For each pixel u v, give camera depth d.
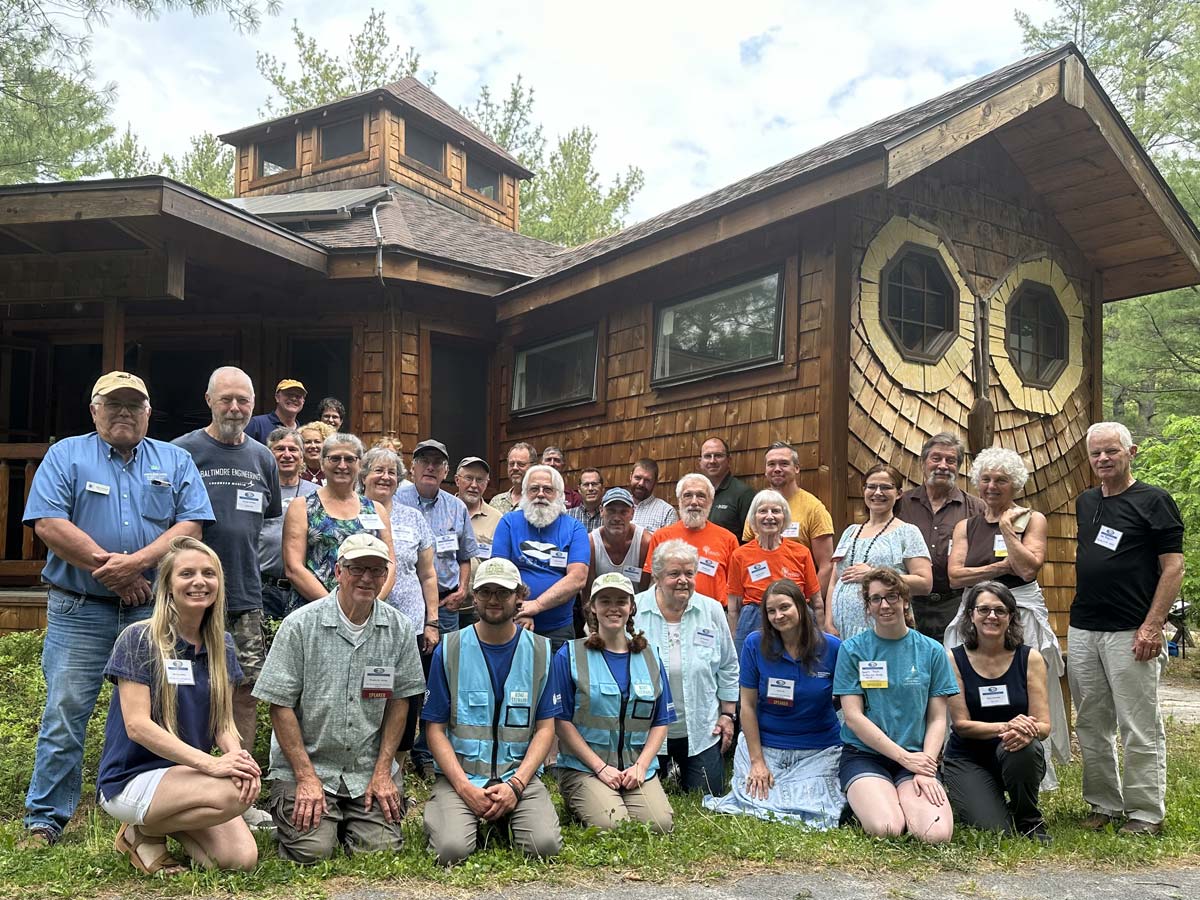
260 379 9.35
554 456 7.28
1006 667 4.56
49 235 7.38
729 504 6.46
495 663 4.11
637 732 4.43
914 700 4.50
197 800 3.42
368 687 3.89
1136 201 7.46
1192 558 12.38
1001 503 5.23
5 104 10.93
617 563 6.16
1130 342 15.21
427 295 9.28
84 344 9.69
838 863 3.84
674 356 7.74
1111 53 18.91
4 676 5.83
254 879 3.41
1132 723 4.63
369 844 3.81
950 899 3.45
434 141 13.21
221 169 24.50
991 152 7.43
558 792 4.76
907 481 6.58
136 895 3.28
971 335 7.13
